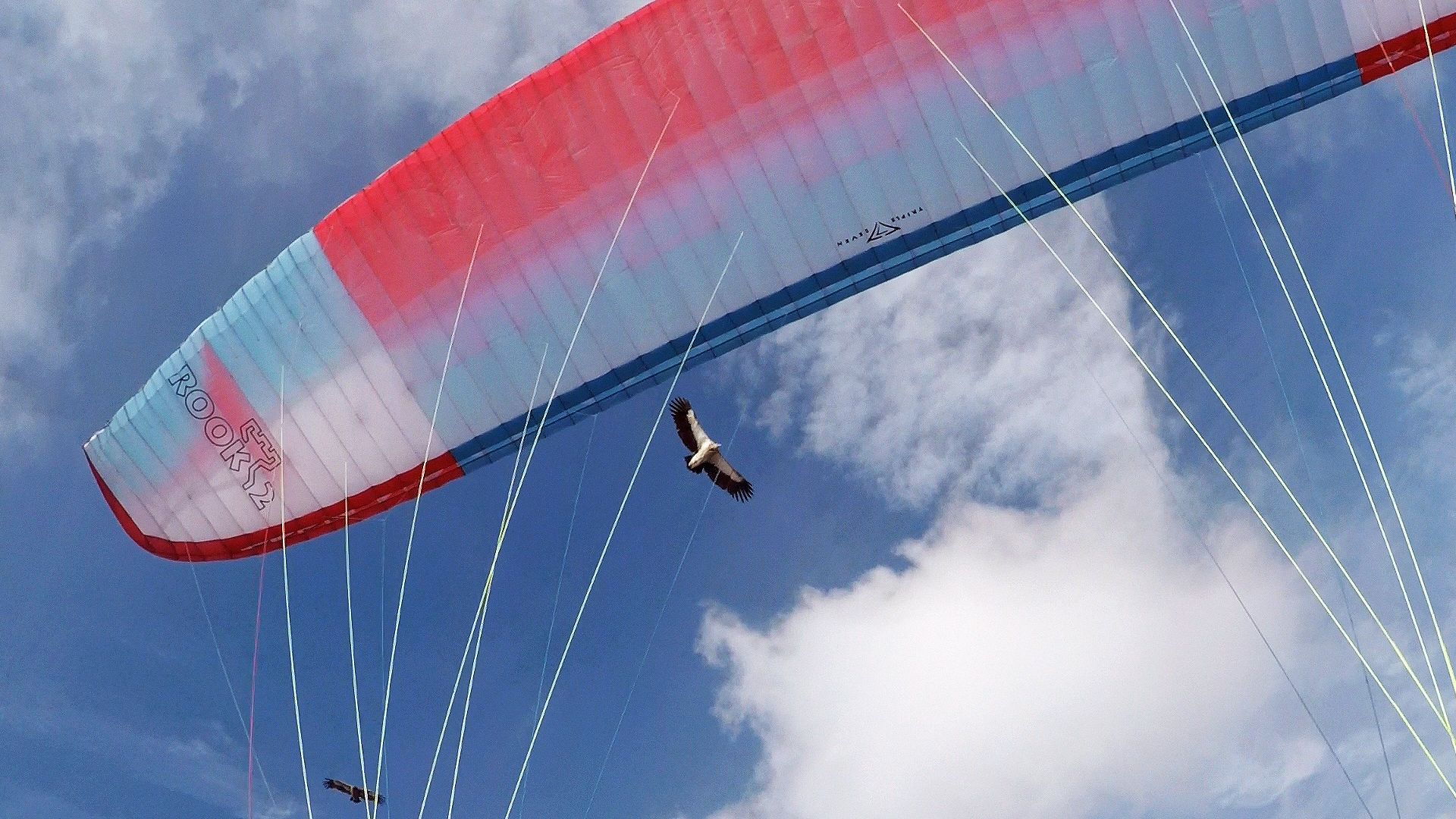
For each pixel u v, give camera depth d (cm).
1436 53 1283
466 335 1385
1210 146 1338
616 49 1313
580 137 1330
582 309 1377
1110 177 1355
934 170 1337
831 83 1302
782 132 1317
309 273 1377
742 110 1309
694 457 1214
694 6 1296
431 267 1367
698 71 1306
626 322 1384
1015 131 1320
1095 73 1297
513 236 1355
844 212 1352
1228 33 1280
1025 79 1299
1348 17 1269
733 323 1404
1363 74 1301
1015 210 1366
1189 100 1310
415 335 1384
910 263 1395
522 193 1345
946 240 1380
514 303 1375
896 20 1284
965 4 1277
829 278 1390
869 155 1327
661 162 1328
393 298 1377
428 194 1355
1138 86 1304
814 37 1291
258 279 1397
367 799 1089
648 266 1362
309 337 1390
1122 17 1276
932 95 1305
